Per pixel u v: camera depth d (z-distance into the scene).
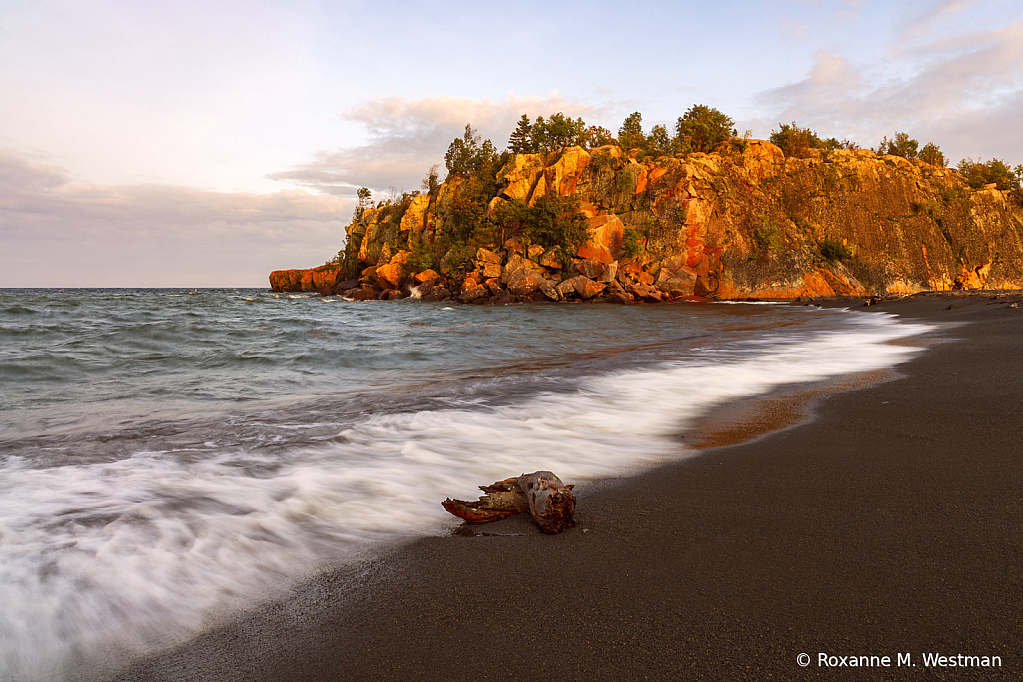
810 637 2.51
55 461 5.39
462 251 77.19
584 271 67.62
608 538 3.70
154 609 2.89
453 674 2.36
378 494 4.57
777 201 78.50
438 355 15.04
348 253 105.81
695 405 8.15
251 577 3.23
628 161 79.12
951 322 20.25
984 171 96.56
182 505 4.20
